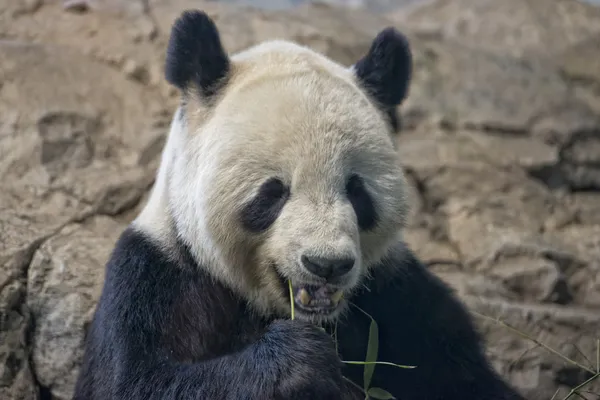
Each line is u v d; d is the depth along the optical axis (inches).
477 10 482.3
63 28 358.0
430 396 220.2
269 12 398.0
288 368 178.2
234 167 188.2
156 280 202.5
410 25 469.1
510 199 342.0
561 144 378.3
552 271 307.0
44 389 254.7
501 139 372.8
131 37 355.9
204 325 203.9
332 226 177.3
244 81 201.2
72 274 261.0
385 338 221.3
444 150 356.8
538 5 484.4
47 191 287.6
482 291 294.8
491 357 274.5
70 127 311.4
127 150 317.7
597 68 453.4
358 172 189.9
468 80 398.0
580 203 363.9
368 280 216.7
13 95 313.1
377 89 215.6
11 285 252.1
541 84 410.3
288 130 185.5
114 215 295.0
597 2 534.9
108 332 199.5
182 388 183.5
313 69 201.3
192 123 205.8
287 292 197.3
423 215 332.8
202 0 396.2
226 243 195.2
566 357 257.4
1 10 360.5
